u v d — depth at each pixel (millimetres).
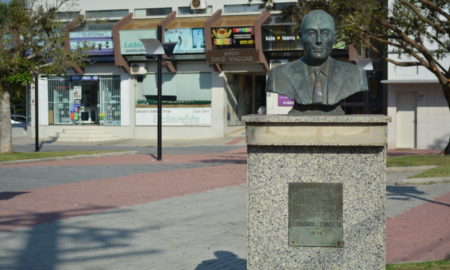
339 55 31203
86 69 36531
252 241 4902
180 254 7816
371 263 4762
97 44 34969
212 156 25172
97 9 36188
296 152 4836
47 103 37594
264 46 32219
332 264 4816
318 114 5715
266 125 4805
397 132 30078
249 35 31812
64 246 8297
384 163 4742
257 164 4891
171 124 35500
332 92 5660
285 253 4867
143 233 9195
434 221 10062
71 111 37312
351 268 4793
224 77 34531
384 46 21172
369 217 4762
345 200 4793
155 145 32188
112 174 18062
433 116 29344
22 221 10219
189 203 12234
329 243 4816
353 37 18422
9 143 25250
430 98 29328
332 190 4801
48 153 25031
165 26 33688
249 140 4836
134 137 36219
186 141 33844
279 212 4863
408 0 19656
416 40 20281
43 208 11617
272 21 32281
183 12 35625
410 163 19125
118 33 34188
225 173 18141
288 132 4777
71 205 11992
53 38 24188
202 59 34438
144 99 36125
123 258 7609
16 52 23625
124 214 10898
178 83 35250
